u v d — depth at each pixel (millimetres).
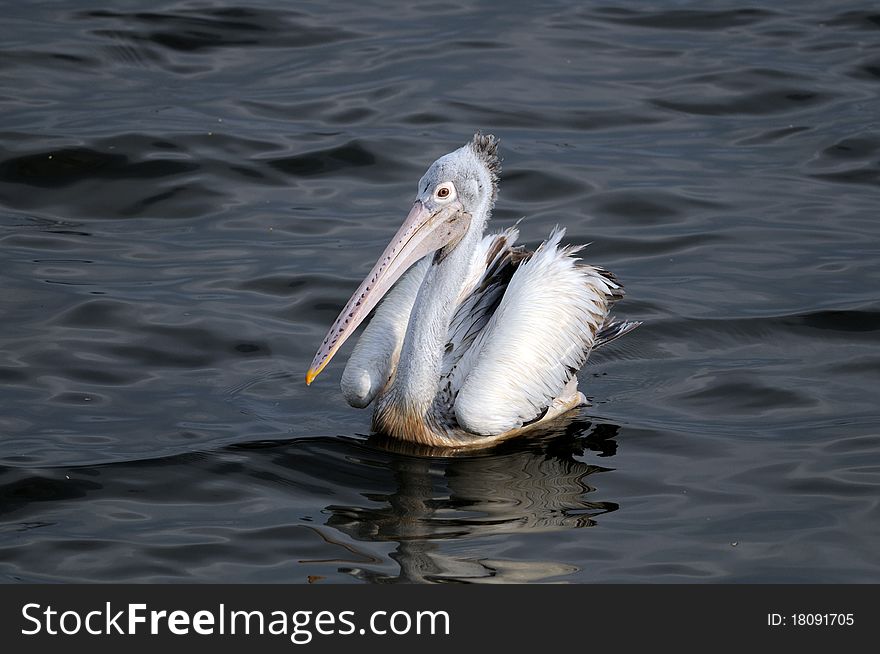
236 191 17859
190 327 14188
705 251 16500
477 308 13414
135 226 16891
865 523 10664
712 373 13625
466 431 12281
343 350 14117
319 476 11484
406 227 12234
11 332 13820
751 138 19875
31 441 11742
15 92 19984
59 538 10258
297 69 21641
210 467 11477
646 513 10852
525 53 22594
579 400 13086
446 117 20047
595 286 13336
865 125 20062
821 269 15961
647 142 19656
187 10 23547
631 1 25297
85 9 23250
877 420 12516
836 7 24969
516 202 17734
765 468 11641
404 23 23844
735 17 24469
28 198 17344
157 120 19438
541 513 10859
